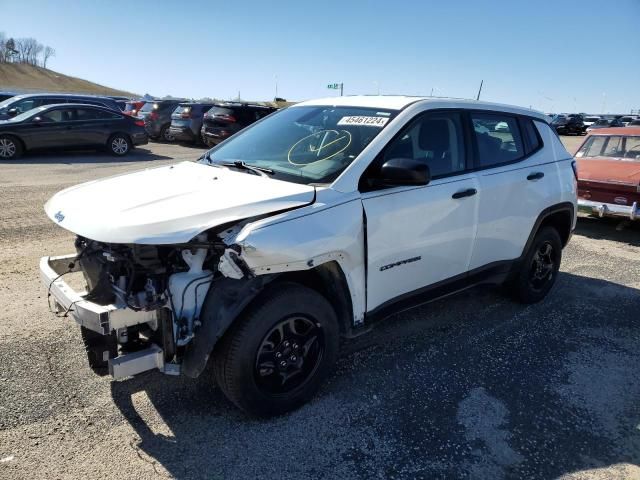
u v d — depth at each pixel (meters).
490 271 4.36
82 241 3.25
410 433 3.00
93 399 3.15
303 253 2.83
